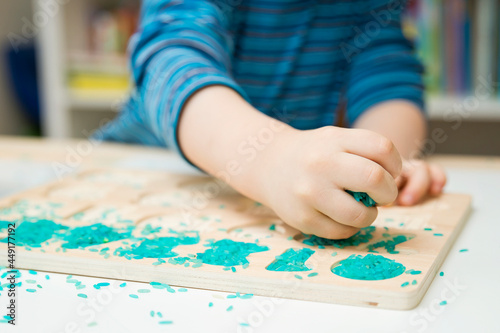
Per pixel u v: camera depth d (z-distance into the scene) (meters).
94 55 1.38
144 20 0.66
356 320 0.30
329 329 0.29
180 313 0.31
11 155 0.78
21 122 1.58
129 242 0.41
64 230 0.43
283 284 0.33
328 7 0.77
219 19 0.64
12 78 1.55
